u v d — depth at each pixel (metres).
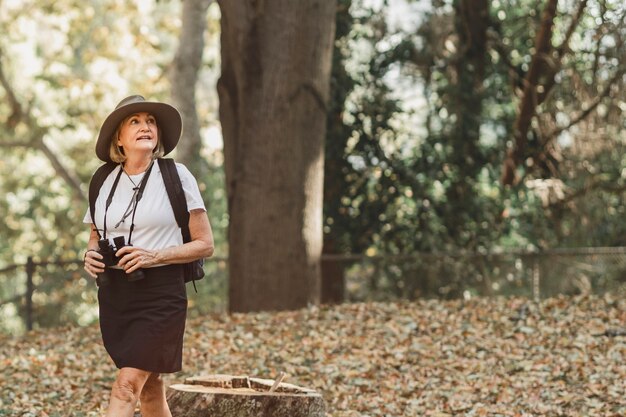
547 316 11.64
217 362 9.91
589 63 17.72
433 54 18.33
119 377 5.27
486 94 18.55
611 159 18.53
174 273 5.37
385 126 17.97
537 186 18.53
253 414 6.42
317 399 6.55
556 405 8.38
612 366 9.41
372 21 18.12
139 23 25.80
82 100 26.03
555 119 18.02
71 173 27.95
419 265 17.33
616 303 12.34
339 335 11.07
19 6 26.14
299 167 13.79
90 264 5.31
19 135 26.31
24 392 8.62
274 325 11.65
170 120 5.49
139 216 5.35
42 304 14.78
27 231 26.02
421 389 8.99
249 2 13.73
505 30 18.45
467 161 18.31
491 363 9.84
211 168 22.44
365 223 18.05
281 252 13.72
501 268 17.11
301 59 13.75
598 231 18.91
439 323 11.54
